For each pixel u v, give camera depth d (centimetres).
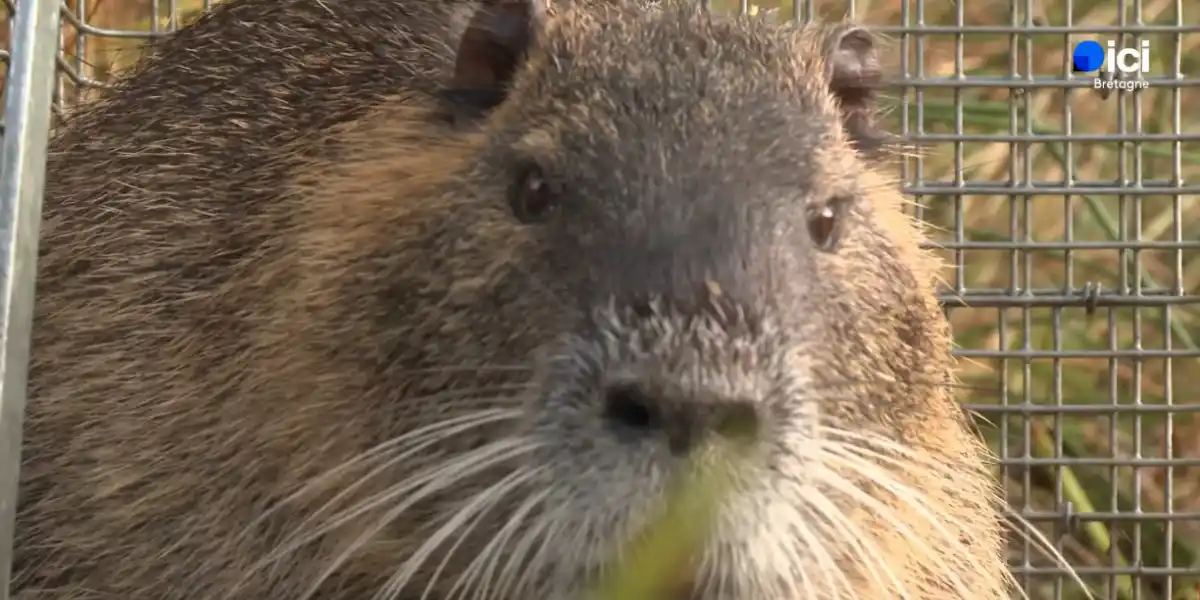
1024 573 133
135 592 119
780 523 107
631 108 109
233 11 125
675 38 111
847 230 111
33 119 110
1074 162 139
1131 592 135
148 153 122
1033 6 142
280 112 120
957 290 133
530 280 108
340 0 122
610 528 106
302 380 113
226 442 116
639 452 105
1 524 110
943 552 117
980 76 138
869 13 142
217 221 119
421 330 111
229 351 117
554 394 107
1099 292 133
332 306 113
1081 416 136
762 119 109
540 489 107
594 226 108
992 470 133
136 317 120
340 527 113
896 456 113
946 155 141
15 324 110
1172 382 139
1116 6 141
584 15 113
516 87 112
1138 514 133
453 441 110
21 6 110
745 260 107
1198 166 143
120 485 119
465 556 111
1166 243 133
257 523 115
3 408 110
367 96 118
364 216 113
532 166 110
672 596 108
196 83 124
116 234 122
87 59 135
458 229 110
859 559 113
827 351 109
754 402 105
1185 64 143
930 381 115
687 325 105
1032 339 140
